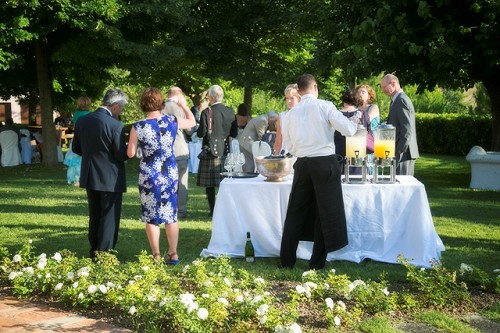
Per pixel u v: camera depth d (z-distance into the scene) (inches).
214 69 815.7
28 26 579.8
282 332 149.6
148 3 613.0
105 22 601.6
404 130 265.0
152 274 189.9
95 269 197.0
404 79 491.2
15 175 566.3
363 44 445.1
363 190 234.8
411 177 257.0
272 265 230.1
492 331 162.9
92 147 226.8
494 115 535.2
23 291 189.3
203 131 325.4
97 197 233.0
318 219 219.5
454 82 498.6
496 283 193.8
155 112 226.5
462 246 267.9
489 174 489.1
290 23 732.0
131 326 164.2
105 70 692.1
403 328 163.9
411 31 429.7
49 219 329.7
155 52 610.9
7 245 265.4
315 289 183.8
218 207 243.1
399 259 205.3
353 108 253.3
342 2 485.4
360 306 175.8
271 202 239.6
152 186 224.7
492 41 435.2
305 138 216.1
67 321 167.9
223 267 202.7
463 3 437.1
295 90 263.6
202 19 783.7
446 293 182.9
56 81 715.4
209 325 155.7
